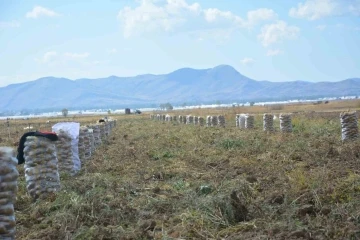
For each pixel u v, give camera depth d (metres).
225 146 20.38
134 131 39.62
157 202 10.13
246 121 33.50
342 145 17.11
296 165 14.21
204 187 11.02
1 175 7.28
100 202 9.70
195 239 7.72
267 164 14.85
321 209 8.77
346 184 10.26
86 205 9.45
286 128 25.80
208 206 9.03
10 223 7.34
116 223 8.88
